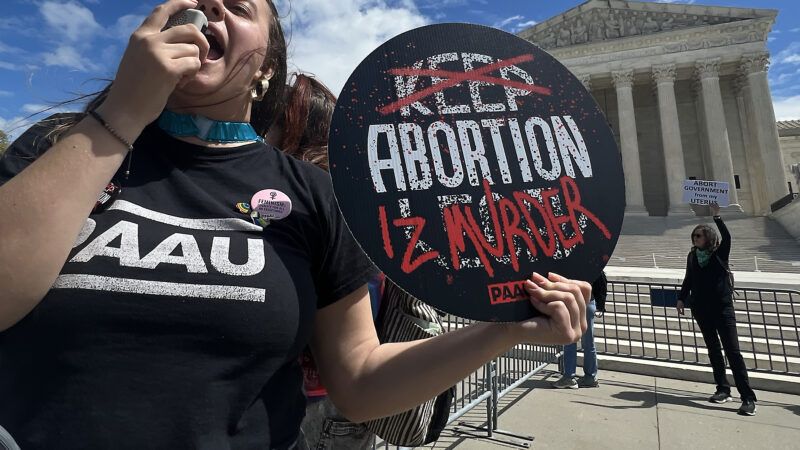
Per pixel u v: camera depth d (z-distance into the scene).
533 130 1.48
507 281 1.30
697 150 39.69
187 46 1.06
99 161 0.95
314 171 1.48
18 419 0.94
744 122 38.84
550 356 7.93
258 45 1.39
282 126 2.29
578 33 39.53
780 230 26.78
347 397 1.41
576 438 5.12
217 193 1.23
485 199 1.37
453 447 4.89
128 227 1.07
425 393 1.33
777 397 6.63
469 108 1.46
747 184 38.34
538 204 1.41
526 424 5.51
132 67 1.00
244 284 1.10
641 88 41.72
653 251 25.03
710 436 5.20
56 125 1.30
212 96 1.31
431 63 1.47
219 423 1.02
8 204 0.87
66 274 0.98
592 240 1.42
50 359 0.94
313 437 1.92
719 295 6.32
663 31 36.81
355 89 1.37
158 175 1.19
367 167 1.31
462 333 1.36
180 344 1.01
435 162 1.37
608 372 7.94
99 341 0.95
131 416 0.94
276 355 1.13
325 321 1.46
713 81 35.47
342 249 1.43
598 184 1.49
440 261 1.28
